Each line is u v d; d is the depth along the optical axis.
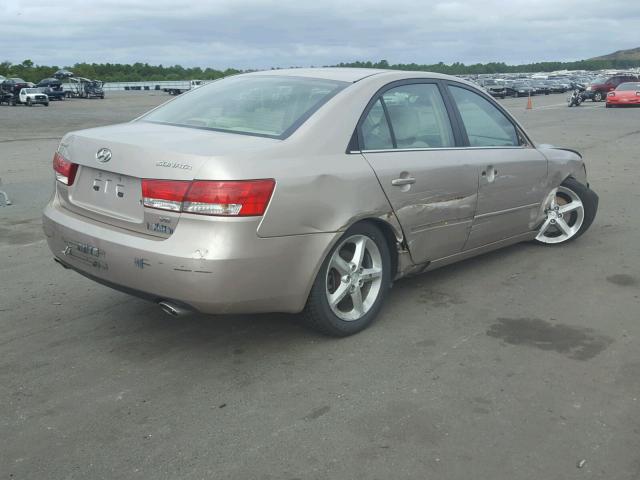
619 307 4.66
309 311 3.86
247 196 3.32
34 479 2.67
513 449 2.90
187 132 3.86
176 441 2.94
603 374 3.62
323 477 2.70
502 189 5.04
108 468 2.75
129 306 4.61
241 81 4.62
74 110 35.66
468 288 5.02
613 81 43.41
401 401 3.31
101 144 3.75
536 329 4.25
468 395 3.37
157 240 3.42
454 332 4.19
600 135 18.78
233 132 3.86
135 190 3.57
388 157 4.09
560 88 66.19
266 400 3.31
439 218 4.46
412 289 4.99
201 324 4.28
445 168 4.45
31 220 7.42
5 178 10.41
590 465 2.79
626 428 3.07
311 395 3.37
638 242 6.41
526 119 25.97
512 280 5.22
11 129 21.97
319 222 3.63
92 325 4.27
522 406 3.27
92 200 3.82
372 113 4.13
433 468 2.76
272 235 3.44
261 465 2.77
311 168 3.62
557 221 6.05
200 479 2.67
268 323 4.29
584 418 3.16
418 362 3.75
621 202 8.53
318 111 3.89
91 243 3.67
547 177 5.66
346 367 3.68
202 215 3.30
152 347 3.94
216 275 3.30
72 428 3.05
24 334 4.12
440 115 4.68
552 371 3.65
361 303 4.11
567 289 5.03
